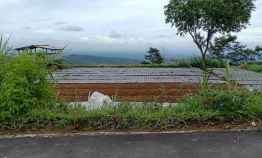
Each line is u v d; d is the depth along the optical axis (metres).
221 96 5.68
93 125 5.35
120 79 15.42
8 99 5.33
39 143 4.68
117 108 5.72
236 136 4.92
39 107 5.64
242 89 6.12
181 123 5.41
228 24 22.97
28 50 6.09
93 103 6.33
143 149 4.41
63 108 5.83
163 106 6.06
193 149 4.40
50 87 6.00
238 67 23.86
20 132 5.18
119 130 5.27
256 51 30.11
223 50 28.41
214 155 4.18
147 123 5.38
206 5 21.98
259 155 4.17
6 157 4.16
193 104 5.80
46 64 5.98
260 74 17.39
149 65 26.22
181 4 22.77
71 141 4.76
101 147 4.50
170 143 4.64
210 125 5.42
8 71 5.58
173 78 15.76
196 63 25.59
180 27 23.69
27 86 5.54
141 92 10.67
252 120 5.55
